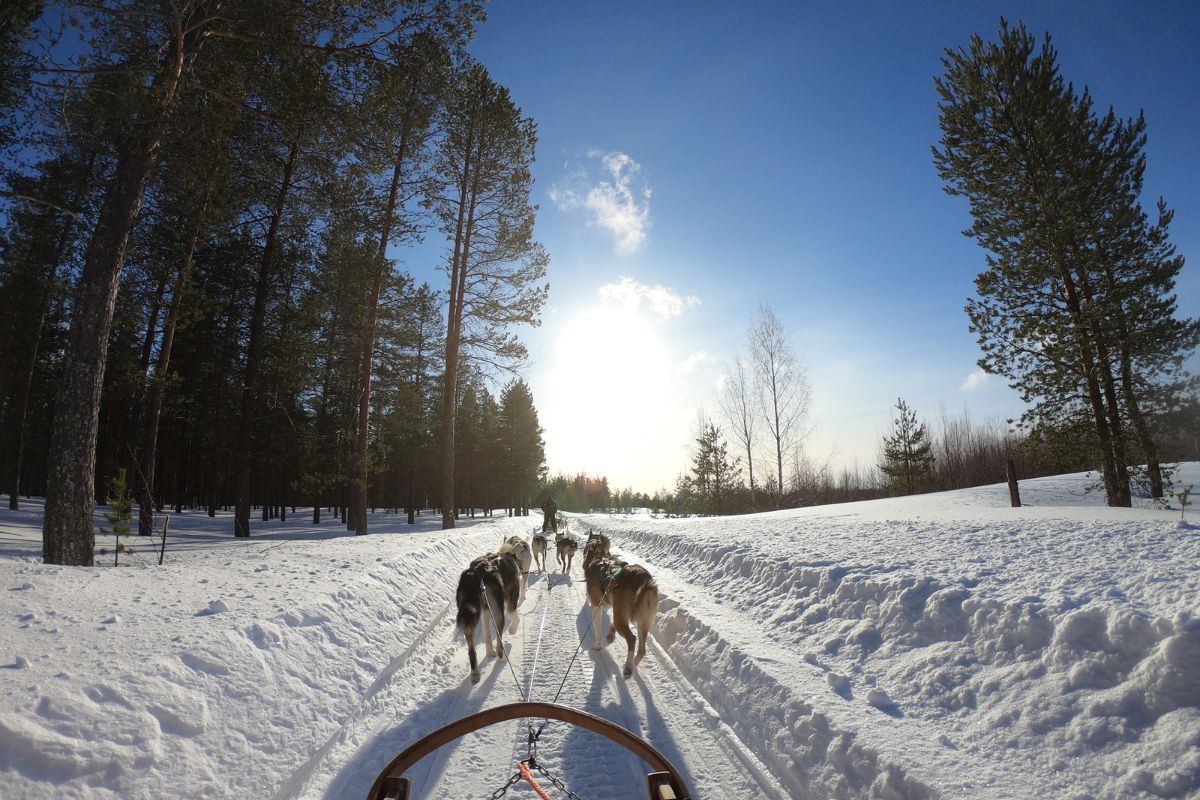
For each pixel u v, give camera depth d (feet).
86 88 27.91
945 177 67.87
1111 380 59.00
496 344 75.51
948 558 24.90
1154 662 12.28
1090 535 26.14
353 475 66.85
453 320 75.87
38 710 11.51
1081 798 10.42
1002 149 63.67
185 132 31.01
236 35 31.96
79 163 57.31
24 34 26.11
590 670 21.81
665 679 20.80
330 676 18.04
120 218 28.68
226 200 50.72
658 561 46.03
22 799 9.71
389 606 26.00
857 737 13.17
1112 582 17.60
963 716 13.84
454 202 73.46
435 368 104.06
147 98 27.25
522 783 13.32
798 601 24.53
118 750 11.35
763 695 16.78
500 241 75.31
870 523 44.06
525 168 75.77
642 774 13.76
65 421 26.73
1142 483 58.90
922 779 11.28
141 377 55.31
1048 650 14.42
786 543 36.19
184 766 11.84
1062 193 61.72
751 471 118.93
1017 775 11.34
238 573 25.77
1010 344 62.23
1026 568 21.07
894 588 20.86
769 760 14.37
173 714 12.91
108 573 22.07
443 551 43.14
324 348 75.31
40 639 14.58
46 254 74.38
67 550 26.03
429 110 46.37
